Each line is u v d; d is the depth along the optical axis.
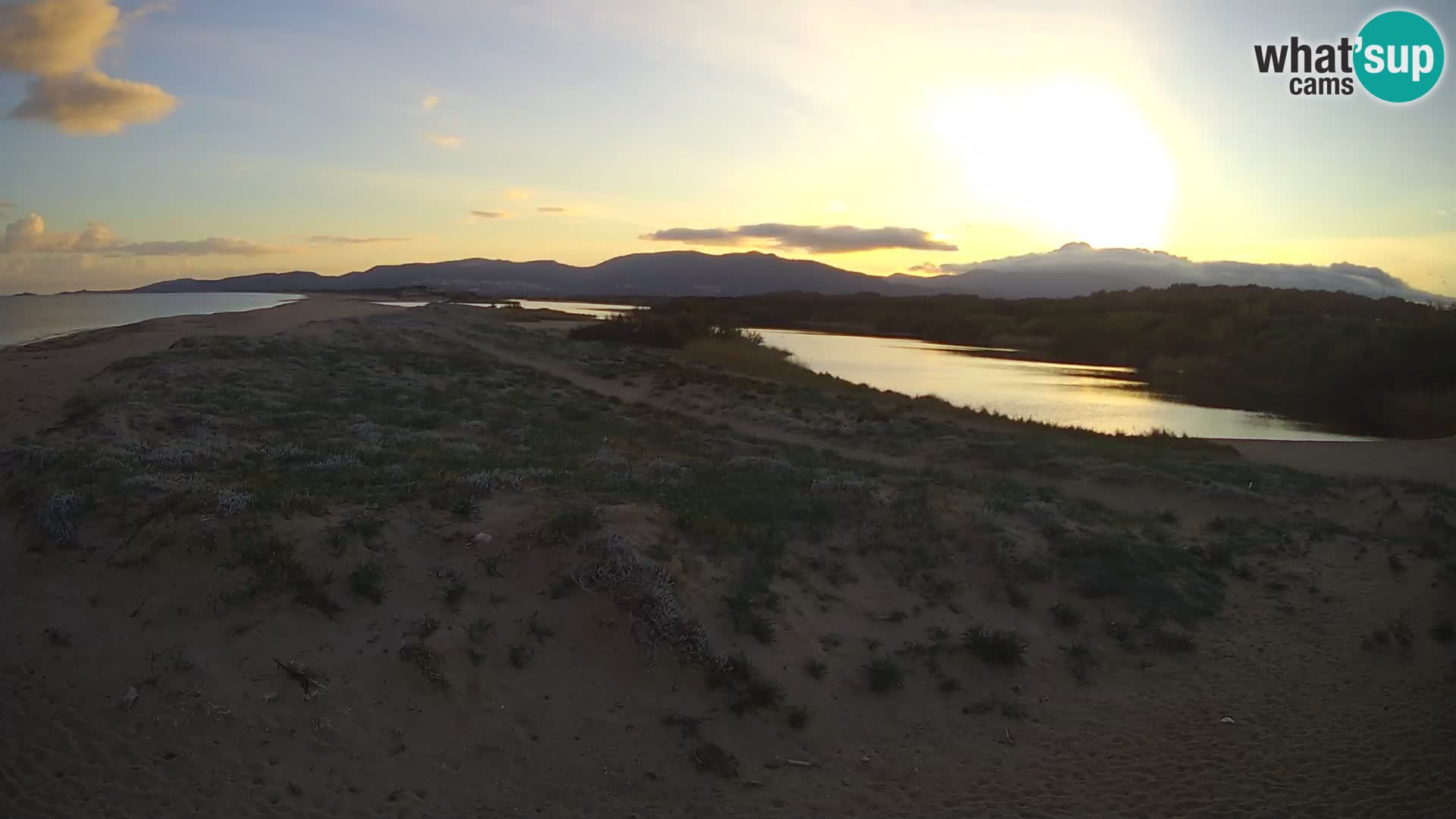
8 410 16.08
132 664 6.37
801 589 8.73
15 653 6.39
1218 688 8.24
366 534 7.91
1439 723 7.57
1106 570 10.39
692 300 92.88
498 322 49.66
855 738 6.91
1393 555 12.38
